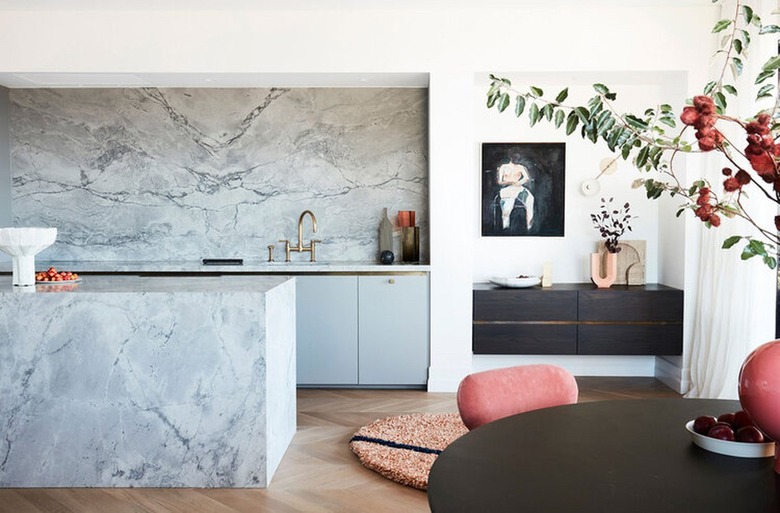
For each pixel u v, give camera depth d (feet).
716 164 15.47
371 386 17.39
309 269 17.03
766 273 14.16
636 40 16.40
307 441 13.19
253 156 18.81
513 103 18.51
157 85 18.33
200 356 10.89
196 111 18.72
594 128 5.23
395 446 12.41
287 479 11.27
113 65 16.51
